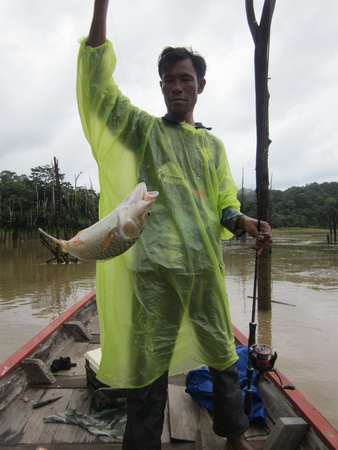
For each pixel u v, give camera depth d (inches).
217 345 80.2
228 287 406.6
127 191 78.1
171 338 76.8
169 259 75.9
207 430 94.2
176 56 80.3
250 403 90.8
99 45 71.8
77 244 66.8
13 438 92.1
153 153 78.3
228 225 87.7
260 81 257.8
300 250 909.2
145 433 72.7
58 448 88.7
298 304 324.5
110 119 75.8
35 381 118.6
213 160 89.7
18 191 1867.6
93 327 191.6
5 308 329.1
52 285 448.1
